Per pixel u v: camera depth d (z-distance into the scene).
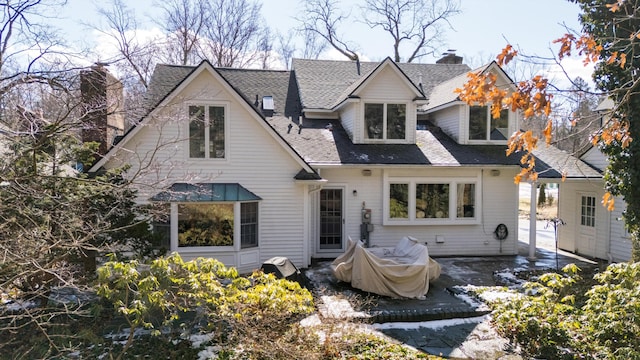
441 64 21.55
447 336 8.06
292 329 7.05
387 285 10.13
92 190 7.64
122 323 8.08
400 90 15.50
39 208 6.85
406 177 14.68
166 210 9.95
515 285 11.41
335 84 18.81
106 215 7.35
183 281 6.43
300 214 13.26
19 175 6.28
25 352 6.68
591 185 15.17
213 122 12.69
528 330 7.39
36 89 6.60
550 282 7.89
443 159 14.66
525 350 7.35
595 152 15.12
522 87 4.40
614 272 7.35
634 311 6.32
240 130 12.84
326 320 7.48
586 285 10.88
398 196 14.80
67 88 6.71
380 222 14.73
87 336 7.30
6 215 6.38
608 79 10.02
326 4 33.66
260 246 13.02
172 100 12.13
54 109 6.91
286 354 6.46
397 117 15.67
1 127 6.15
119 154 11.70
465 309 9.15
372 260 10.24
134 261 6.11
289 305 6.66
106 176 8.80
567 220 16.47
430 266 11.24
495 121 16.12
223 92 12.66
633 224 10.80
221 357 6.64
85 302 8.19
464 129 15.91
